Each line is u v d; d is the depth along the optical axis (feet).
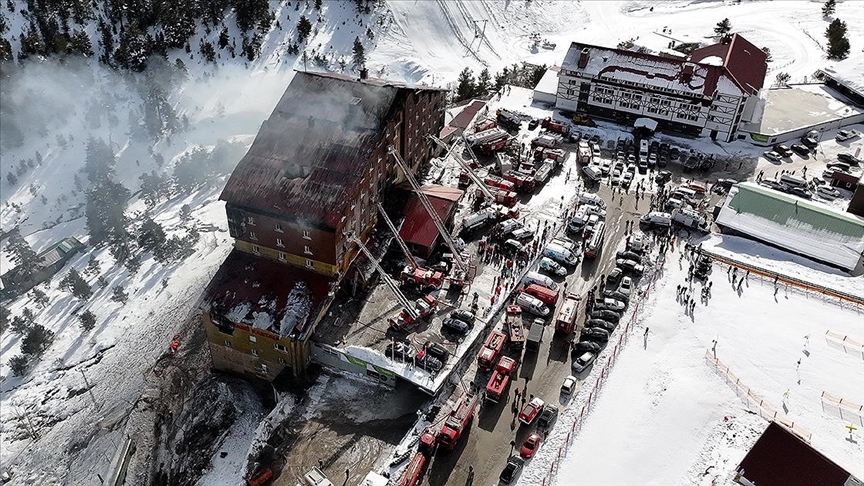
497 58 570.87
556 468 180.14
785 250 266.36
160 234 315.99
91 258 325.01
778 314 229.66
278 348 215.31
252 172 232.53
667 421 191.72
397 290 229.45
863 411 191.01
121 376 244.83
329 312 233.35
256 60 529.45
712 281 247.09
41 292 293.64
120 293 283.38
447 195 278.67
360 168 232.12
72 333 273.75
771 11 599.98
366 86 258.78
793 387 200.03
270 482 187.83
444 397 205.98
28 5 536.01
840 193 308.81
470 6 614.75
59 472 213.87
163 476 204.33
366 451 195.21
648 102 362.53
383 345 219.82
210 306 220.23
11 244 341.41
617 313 230.27
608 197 302.25
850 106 389.60
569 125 364.58
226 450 207.82
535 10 637.71
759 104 376.48
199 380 234.58
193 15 545.85
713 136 359.66
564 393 203.10
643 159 331.16
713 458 179.42
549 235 274.36
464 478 181.88
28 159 441.68
